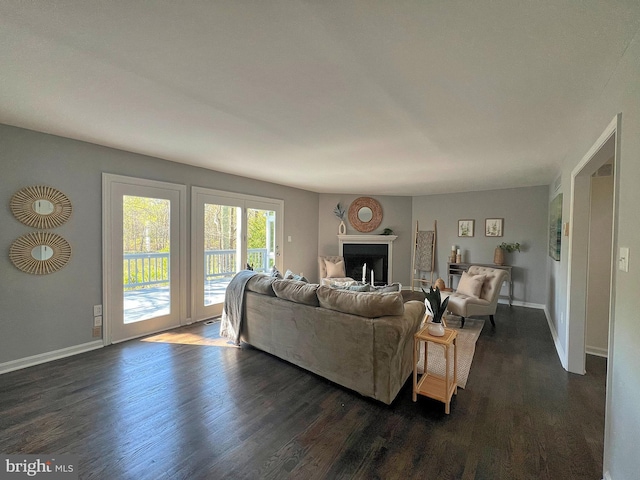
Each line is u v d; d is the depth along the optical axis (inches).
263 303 120.0
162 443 70.2
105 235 126.6
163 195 145.9
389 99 79.4
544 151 125.0
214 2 45.8
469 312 156.9
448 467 63.6
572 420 80.0
